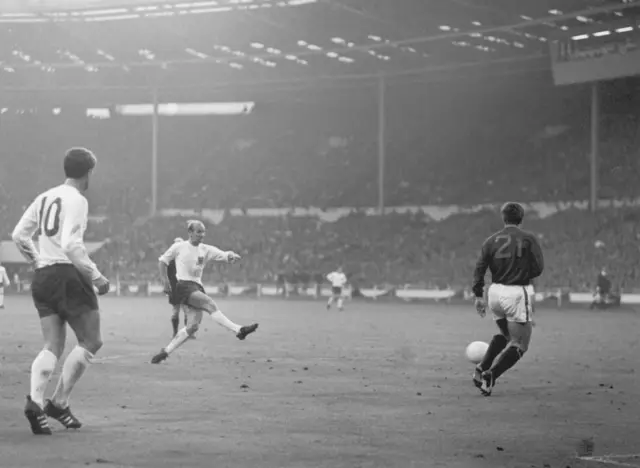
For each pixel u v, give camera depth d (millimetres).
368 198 72938
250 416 10141
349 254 65938
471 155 74688
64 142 85188
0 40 71688
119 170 82188
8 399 11273
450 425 9656
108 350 19375
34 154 84000
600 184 65938
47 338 8875
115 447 8070
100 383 13227
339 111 82750
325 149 80875
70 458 7508
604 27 56688
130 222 75312
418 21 61719
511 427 9570
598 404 11438
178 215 74500
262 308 45000
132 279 66062
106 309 41469
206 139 84625
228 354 18641
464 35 61406
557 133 74250
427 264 62250
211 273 66062
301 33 65938
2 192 78188
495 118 77375
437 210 70188
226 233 71000
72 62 76250
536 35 62500
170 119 86375
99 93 82125
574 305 51906
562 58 59781
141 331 25969
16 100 84062
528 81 72625
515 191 68750
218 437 8703
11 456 7562
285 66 73812
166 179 80625
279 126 84125
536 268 12297
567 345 22094
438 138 77812
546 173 69500
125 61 74500
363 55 69750
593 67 58344
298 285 62406
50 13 65062
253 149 82375
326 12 60375
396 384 13516
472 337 24484
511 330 12305
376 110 81812
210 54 72500
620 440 8820
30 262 8938
